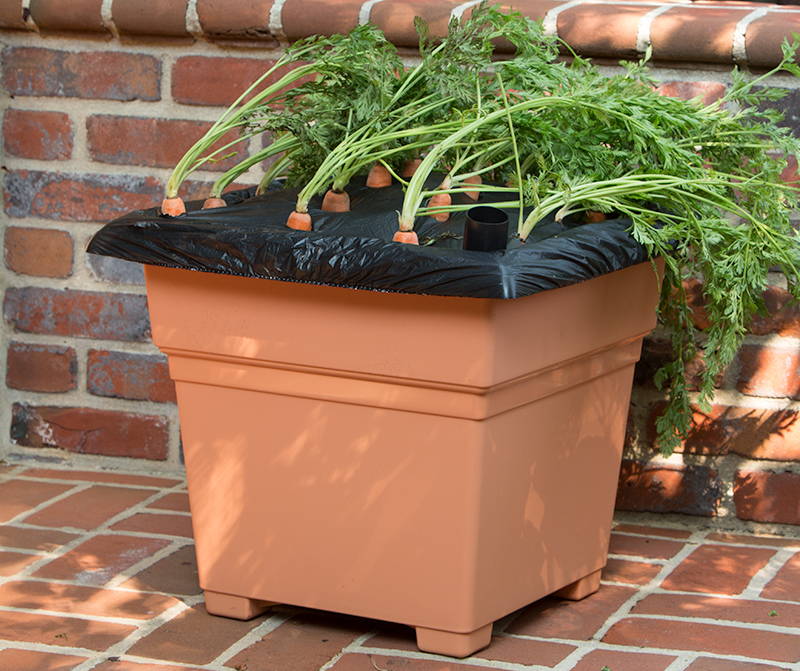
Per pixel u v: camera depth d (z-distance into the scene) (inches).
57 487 91.6
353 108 69.7
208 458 68.7
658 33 80.6
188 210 71.0
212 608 71.1
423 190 70.6
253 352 65.1
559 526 70.0
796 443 84.5
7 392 95.8
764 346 83.7
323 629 69.9
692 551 82.4
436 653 66.3
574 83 72.5
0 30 90.2
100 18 87.4
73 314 93.7
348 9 83.8
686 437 85.9
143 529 84.1
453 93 69.2
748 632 69.8
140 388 93.7
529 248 60.9
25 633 68.9
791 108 80.8
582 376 68.2
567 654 67.0
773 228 71.2
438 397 62.0
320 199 71.2
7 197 92.8
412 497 64.1
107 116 90.2
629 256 65.7
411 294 60.8
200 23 86.0
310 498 66.5
